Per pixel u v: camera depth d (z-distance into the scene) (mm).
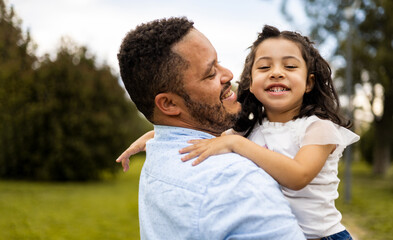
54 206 10547
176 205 1342
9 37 13891
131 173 21812
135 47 1532
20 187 14391
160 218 1393
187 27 1548
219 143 1490
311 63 1910
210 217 1268
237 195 1271
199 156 1418
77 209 10188
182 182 1364
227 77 1643
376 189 15438
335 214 1825
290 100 1816
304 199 1761
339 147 1818
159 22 1561
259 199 1278
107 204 11109
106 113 17047
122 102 17766
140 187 1624
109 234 7508
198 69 1527
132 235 7496
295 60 1846
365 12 19562
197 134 1577
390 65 18531
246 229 1248
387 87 19062
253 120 2047
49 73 16000
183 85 1521
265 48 1894
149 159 1560
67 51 17000
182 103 1553
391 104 21438
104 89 17109
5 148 16375
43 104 16031
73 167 16969
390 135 21922
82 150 16656
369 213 9883
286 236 1267
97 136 17125
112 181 17781
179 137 1549
